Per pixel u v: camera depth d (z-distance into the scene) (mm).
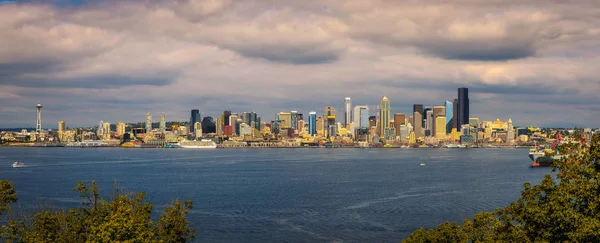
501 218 82688
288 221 180375
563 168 77750
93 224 79875
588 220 66875
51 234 79875
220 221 181125
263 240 153750
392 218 182750
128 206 84438
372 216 187000
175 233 87812
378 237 155625
